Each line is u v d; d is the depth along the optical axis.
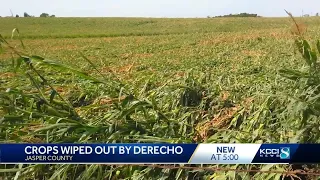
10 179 3.49
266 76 6.28
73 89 6.12
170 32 51.88
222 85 6.12
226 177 3.11
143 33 49.50
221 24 64.88
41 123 3.80
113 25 69.38
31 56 3.90
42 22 73.75
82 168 3.49
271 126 3.72
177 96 5.22
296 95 3.51
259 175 3.08
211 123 4.47
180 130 4.05
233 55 15.87
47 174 3.50
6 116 3.63
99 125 3.71
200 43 27.80
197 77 6.74
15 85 6.05
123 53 22.42
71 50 26.72
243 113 4.43
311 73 3.38
